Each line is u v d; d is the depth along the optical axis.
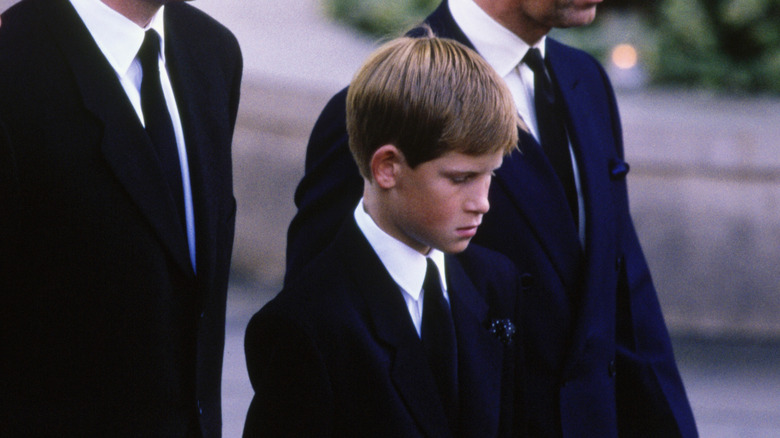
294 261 8.34
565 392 8.69
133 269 7.03
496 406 7.14
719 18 25.48
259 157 22.02
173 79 7.75
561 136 8.88
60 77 6.91
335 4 28.77
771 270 19.97
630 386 9.53
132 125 7.08
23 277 6.90
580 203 8.91
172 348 7.35
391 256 6.84
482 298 7.33
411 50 6.69
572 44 25.30
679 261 20.06
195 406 7.55
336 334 6.63
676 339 19.92
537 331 8.60
